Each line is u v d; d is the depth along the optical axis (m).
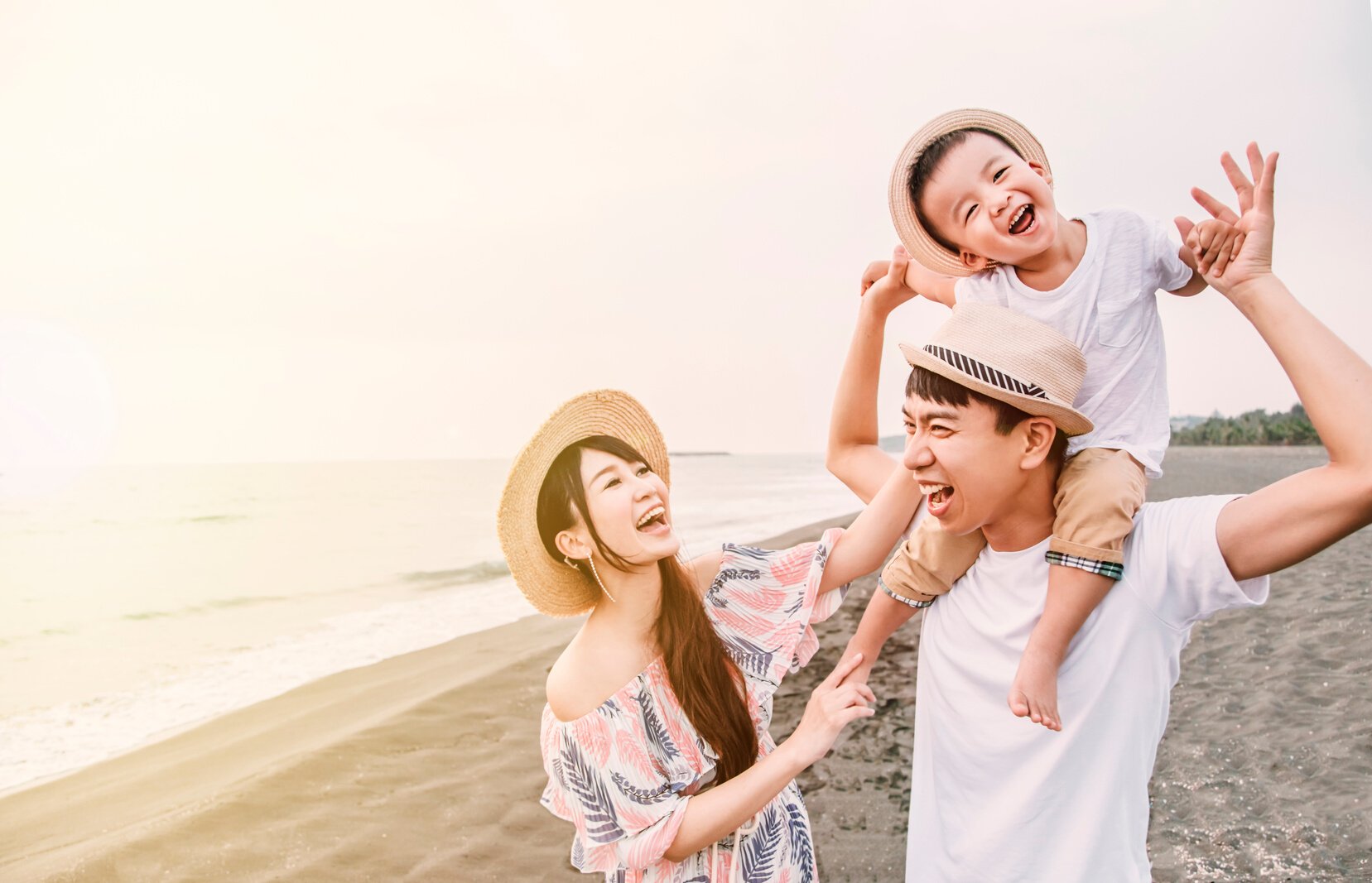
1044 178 2.04
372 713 5.53
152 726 5.98
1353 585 6.34
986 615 1.72
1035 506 1.67
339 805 4.00
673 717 1.81
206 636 9.29
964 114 2.08
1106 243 1.92
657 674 1.83
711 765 1.80
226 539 18.44
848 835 3.36
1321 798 3.33
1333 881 2.81
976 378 1.52
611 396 1.96
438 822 3.79
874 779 3.85
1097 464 1.64
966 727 1.71
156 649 8.75
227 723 5.79
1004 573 1.71
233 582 12.97
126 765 5.06
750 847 1.79
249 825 3.83
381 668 6.96
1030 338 1.56
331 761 4.49
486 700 5.41
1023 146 2.07
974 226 1.96
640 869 1.74
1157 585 1.54
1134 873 1.54
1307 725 3.98
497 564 13.93
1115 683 1.56
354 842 3.63
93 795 4.57
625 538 1.80
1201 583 1.50
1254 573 1.46
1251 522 1.44
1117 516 1.56
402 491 31.06
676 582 1.90
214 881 3.38
